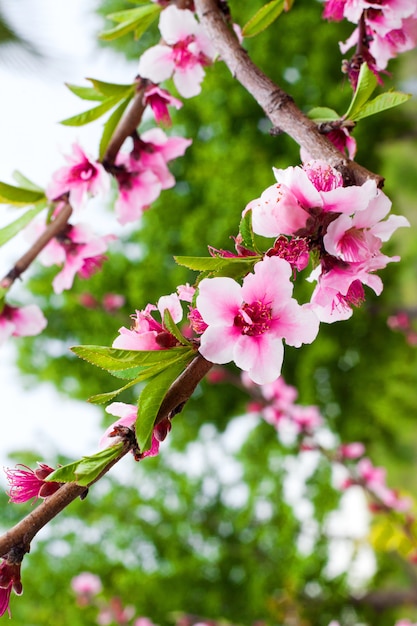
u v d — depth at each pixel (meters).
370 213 1.05
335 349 9.21
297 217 1.00
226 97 9.15
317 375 9.60
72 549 8.81
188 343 1.01
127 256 10.16
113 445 0.96
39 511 0.93
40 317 2.17
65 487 0.94
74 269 2.15
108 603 6.54
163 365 1.00
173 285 9.53
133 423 1.00
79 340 9.96
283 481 8.85
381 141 9.55
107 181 1.86
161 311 1.10
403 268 9.54
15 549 0.91
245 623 8.04
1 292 2.01
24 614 8.24
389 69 8.80
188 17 1.83
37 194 1.90
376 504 4.18
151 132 2.12
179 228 9.85
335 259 1.06
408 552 4.16
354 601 7.14
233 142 9.18
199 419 9.67
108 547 8.80
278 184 1.03
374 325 9.38
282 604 6.65
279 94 1.33
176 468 9.19
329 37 8.71
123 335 1.04
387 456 9.91
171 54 1.87
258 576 8.21
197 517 8.80
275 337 1.02
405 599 6.66
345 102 8.60
